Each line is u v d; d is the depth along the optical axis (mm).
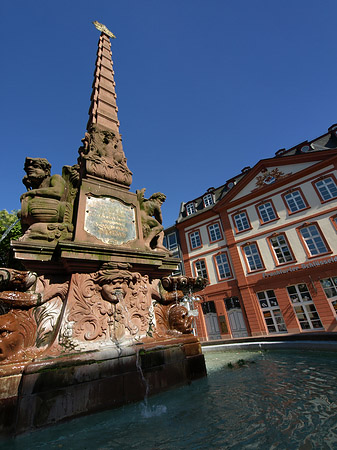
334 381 3740
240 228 20641
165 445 2072
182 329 4383
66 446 2150
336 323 14562
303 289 16328
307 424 2281
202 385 3770
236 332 18359
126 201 4992
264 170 20641
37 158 4430
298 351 7961
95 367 2957
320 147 19250
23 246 3408
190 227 24219
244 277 18969
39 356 2875
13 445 2209
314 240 16922
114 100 7562
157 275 4789
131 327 3750
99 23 9758
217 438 2135
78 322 3346
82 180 4629
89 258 3662
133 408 2896
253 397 3145
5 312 3184
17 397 2527
